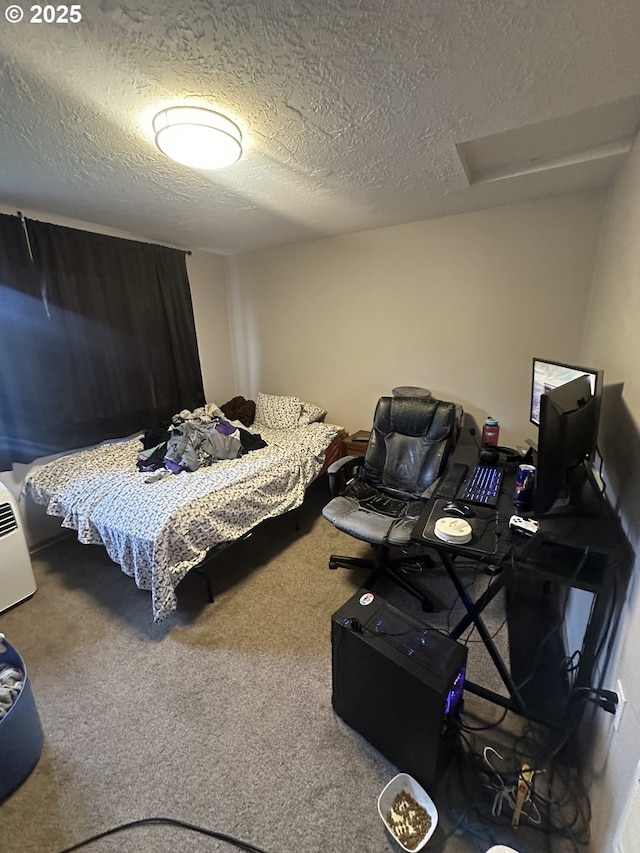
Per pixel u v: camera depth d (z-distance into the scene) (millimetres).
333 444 3121
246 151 1545
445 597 2051
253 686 1540
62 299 2367
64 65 1017
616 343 1510
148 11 849
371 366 3141
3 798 1180
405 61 1031
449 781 1200
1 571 1937
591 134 1530
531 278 2396
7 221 2104
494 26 913
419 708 1124
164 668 1629
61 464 2408
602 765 1043
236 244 3189
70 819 1137
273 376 3713
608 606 1194
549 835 1066
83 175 1743
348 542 2580
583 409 1252
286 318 3469
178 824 1118
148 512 1851
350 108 1250
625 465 1241
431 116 1303
